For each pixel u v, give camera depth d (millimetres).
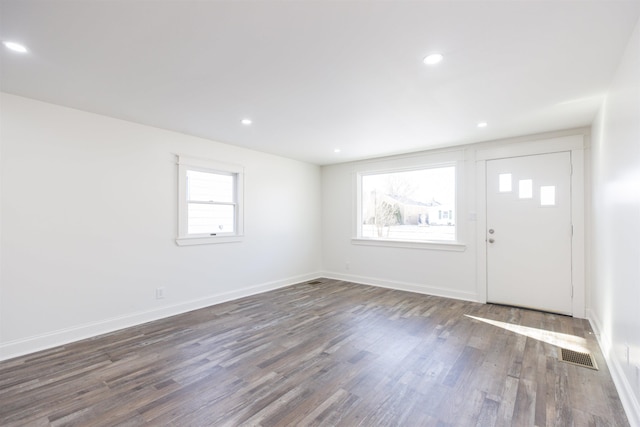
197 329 3219
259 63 2090
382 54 1968
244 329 3217
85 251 3033
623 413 1835
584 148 3529
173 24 1657
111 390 2094
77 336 2953
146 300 3479
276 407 1906
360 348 2746
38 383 2182
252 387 2129
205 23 1650
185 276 3852
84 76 2273
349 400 1978
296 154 5008
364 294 4652
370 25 1667
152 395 2035
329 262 5902
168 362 2492
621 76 2016
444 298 4410
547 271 3762
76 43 1837
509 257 4008
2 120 2580
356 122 3342
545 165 3770
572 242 3611
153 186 3555
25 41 1809
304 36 1774
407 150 4695
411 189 5000
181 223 3793
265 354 2633
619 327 2113
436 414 1836
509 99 2691
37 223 2752
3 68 2145
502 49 1904
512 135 3857
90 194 3072
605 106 2602
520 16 1588
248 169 4641
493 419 1787
